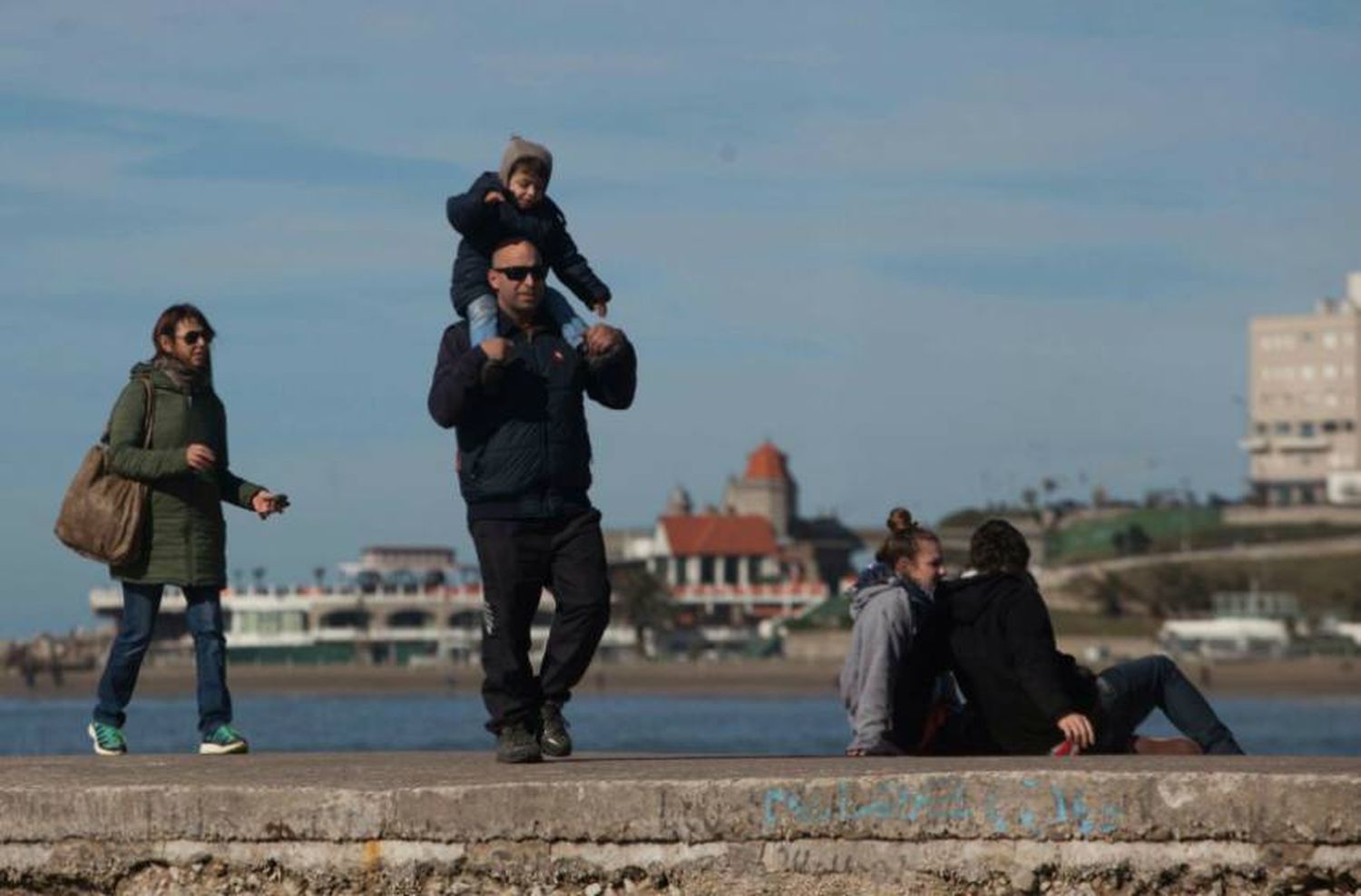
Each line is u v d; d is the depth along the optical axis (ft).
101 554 147.54
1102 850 95.25
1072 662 141.28
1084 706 139.95
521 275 119.75
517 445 120.06
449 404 118.93
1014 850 96.22
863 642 140.77
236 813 104.01
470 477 121.39
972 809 96.53
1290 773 94.53
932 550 145.38
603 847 99.81
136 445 148.36
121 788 105.81
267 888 103.60
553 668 124.77
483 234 121.60
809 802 97.86
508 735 122.01
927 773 97.55
